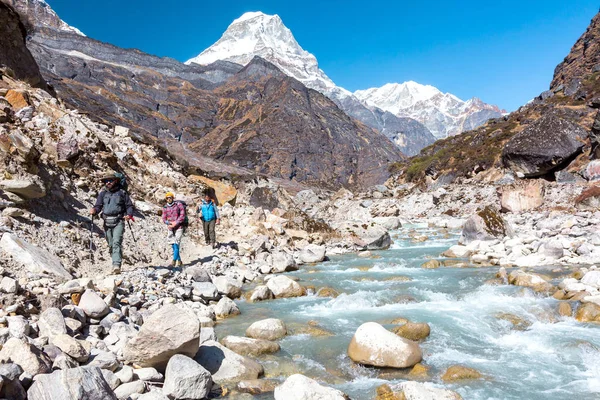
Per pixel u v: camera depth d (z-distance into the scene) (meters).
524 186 27.67
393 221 26.12
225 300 8.39
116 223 8.99
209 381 5.01
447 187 39.44
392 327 7.32
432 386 5.26
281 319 7.94
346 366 5.91
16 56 21.86
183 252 12.99
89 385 3.82
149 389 4.76
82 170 13.16
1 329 4.80
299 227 19.17
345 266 13.52
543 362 5.97
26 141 10.09
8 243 7.36
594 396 5.02
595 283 8.76
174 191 18.14
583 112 47.03
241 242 15.13
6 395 3.73
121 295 7.56
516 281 9.81
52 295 5.87
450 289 9.71
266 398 4.94
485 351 6.38
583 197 22.66
